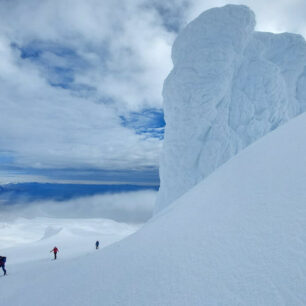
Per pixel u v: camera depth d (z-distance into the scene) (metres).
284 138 5.32
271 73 25.98
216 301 2.55
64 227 38.72
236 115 25.14
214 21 24.77
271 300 2.26
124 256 4.64
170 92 25.70
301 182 3.58
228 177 5.54
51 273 6.04
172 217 5.59
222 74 24.05
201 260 3.30
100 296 3.58
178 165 24.69
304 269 2.38
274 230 3.06
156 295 3.05
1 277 9.07
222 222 3.89
